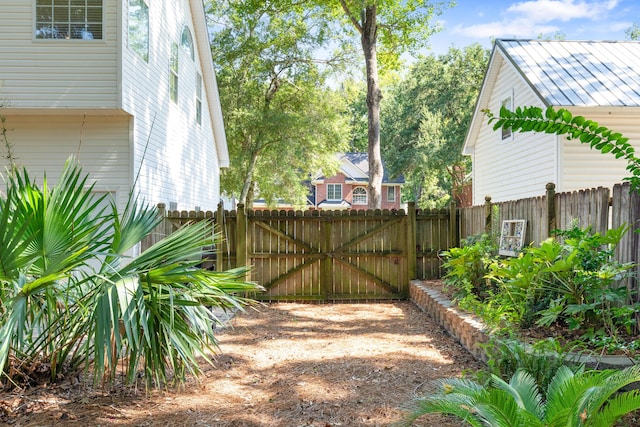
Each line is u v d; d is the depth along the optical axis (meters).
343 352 5.42
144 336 3.54
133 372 3.43
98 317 3.29
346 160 35.72
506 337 4.42
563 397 2.39
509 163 12.73
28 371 4.00
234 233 9.15
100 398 3.83
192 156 13.74
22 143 8.90
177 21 12.08
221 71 21.41
